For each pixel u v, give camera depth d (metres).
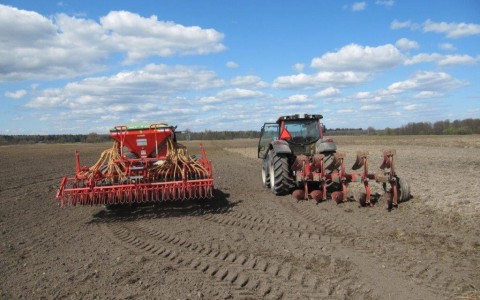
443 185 11.30
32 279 5.38
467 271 5.08
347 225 7.55
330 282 4.89
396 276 4.99
